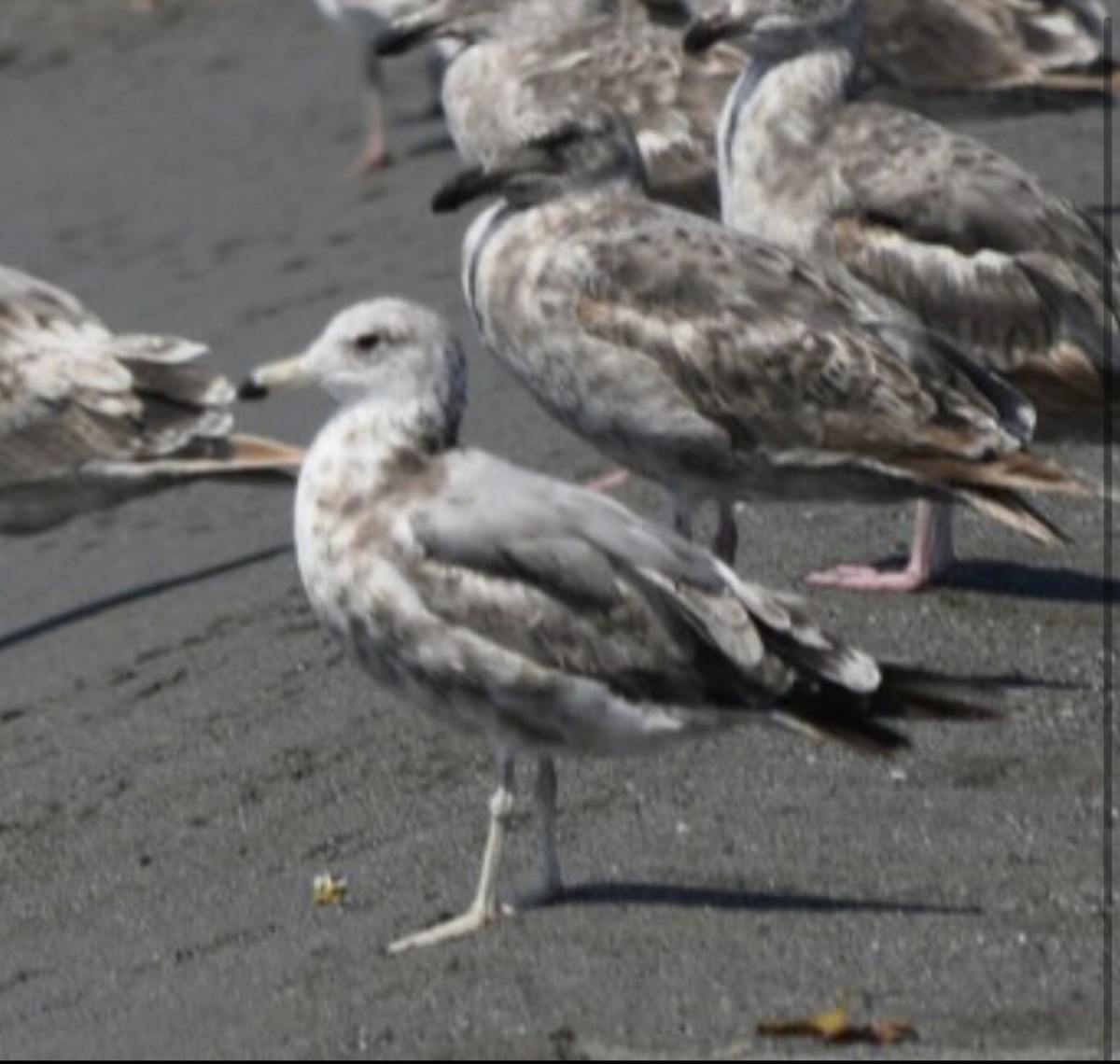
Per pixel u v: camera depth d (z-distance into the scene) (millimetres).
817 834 13258
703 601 12453
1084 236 16547
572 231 15359
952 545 16203
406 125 26516
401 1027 11641
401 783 14492
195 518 19266
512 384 19766
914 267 16438
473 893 13016
